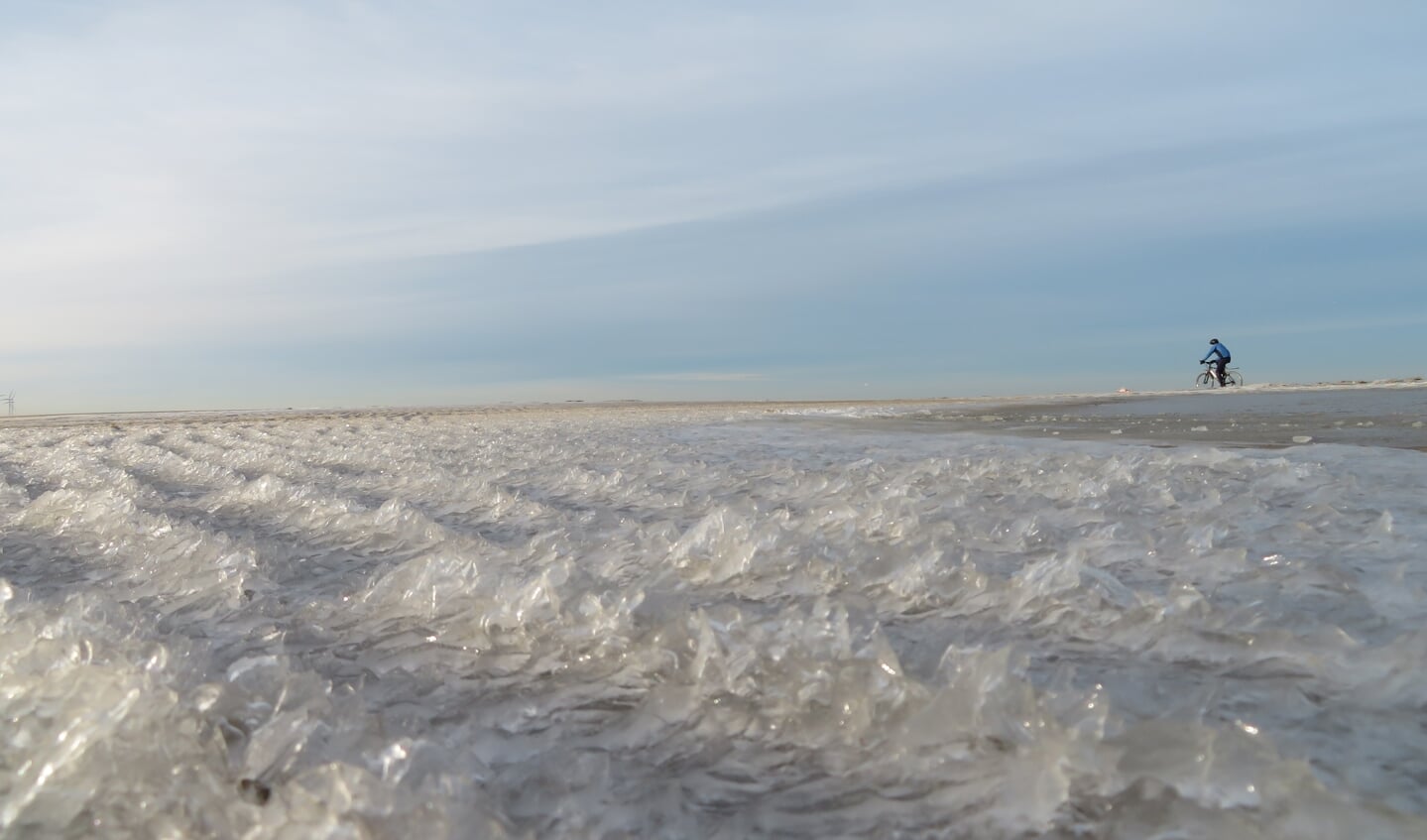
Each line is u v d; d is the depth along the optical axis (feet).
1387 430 27.07
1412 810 4.59
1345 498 13.97
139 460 28.50
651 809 5.01
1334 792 4.72
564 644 7.63
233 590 10.07
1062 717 5.36
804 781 5.26
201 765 5.16
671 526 12.35
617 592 8.50
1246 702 6.05
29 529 15.23
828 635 6.92
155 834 4.71
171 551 12.28
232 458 28.60
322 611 9.14
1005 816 4.72
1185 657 6.95
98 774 5.09
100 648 6.72
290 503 16.97
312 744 5.27
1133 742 4.99
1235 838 4.36
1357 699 5.98
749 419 54.13
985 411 57.41
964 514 13.51
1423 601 8.27
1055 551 10.94
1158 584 9.36
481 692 6.89
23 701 6.06
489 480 20.72
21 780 5.21
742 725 5.98
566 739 6.06
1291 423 32.37
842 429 38.86
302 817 4.50
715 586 9.86
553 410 86.38
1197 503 13.91
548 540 12.03
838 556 10.36
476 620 8.30
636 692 6.71
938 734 5.41
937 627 8.13
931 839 4.62
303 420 64.59
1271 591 8.80
